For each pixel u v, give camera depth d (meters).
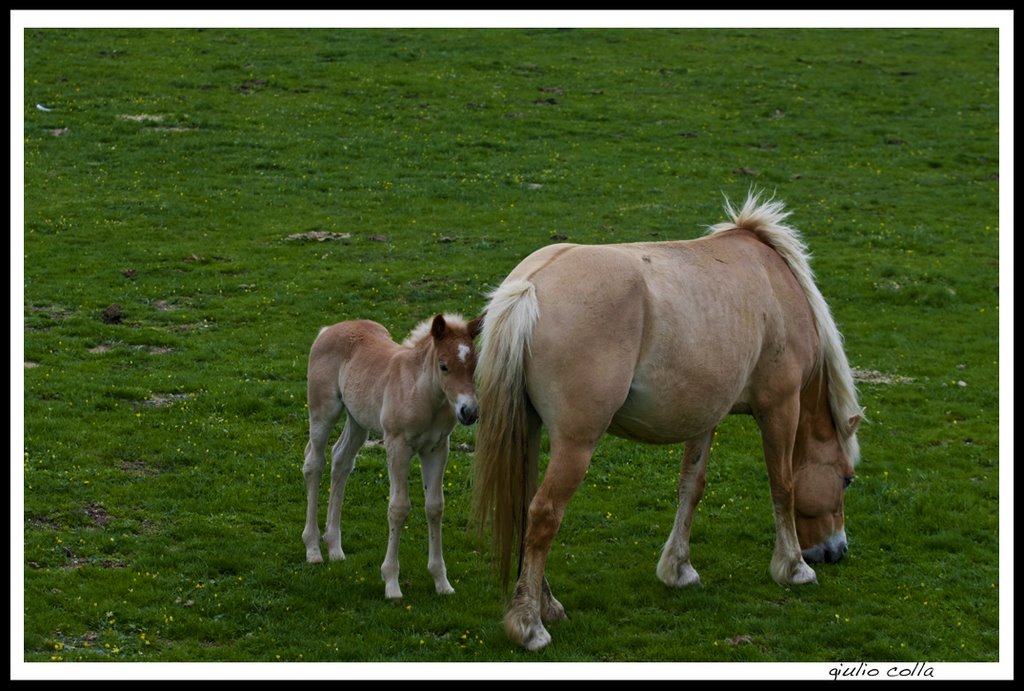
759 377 8.78
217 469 11.47
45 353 14.92
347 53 37.31
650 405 7.87
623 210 24.33
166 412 13.05
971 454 12.94
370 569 9.18
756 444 13.22
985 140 31.77
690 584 9.12
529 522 7.58
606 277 7.61
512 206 24.41
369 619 8.17
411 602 8.52
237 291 18.56
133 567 8.95
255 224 22.50
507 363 7.47
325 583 8.80
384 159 27.56
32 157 25.55
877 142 31.48
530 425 7.78
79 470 10.96
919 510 11.15
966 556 10.02
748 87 36.66
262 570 8.99
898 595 9.12
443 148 28.69
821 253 22.19
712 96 35.53
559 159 28.41
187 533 9.77
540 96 34.25
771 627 8.34
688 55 40.44
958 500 11.34
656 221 23.52
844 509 11.20
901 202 26.19
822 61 40.44
